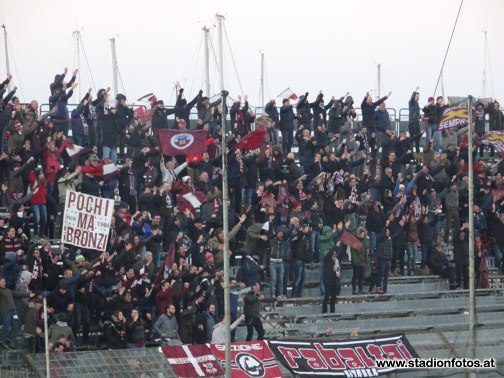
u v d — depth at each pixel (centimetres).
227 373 10444
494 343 12131
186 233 12838
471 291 11775
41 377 10119
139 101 14512
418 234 14012
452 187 14025
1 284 10706
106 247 11619
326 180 13562
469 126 11794
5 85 13088
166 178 12862
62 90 13512
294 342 11231
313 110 14962
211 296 11625
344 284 13788
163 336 11169
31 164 12094
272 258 12675
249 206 12306
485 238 14400
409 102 15650
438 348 11831
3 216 11775
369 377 11312
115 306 10994
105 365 10381
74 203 11169
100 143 13538
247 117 14125
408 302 13600
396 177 14338
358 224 14062
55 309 10862
